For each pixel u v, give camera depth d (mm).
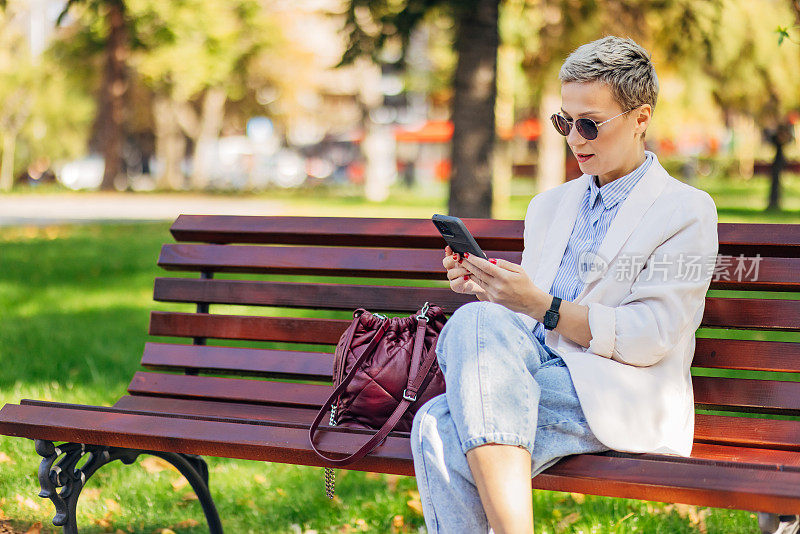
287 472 3840
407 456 2225
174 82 25375
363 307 2967
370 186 29750
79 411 2564
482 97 9453
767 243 2580
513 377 2092
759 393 2533
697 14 9734
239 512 3451
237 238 3148
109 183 31391
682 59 10164
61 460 2580
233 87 34281
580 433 2215
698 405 2588
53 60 30891
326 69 8703
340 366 2482
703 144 37250
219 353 3025
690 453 2391
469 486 2090
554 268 2547
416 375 2410
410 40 8719
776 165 18984
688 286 2285
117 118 31047
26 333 6410
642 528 3145
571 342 2428
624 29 10008
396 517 3277
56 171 48031
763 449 2473
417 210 21141
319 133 50562
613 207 2461
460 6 8867
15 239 13555
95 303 7891
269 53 32125
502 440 2014
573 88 2383
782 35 4145
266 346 6059
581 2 10430
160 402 2941
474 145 9469
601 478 2098
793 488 1916
